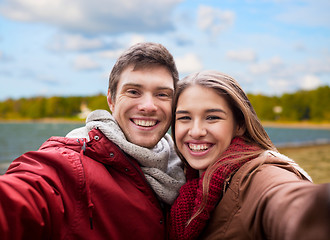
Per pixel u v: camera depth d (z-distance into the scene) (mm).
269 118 44031
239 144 680
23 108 59969
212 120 684
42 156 608
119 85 757
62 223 585
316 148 9617
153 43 759
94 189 625
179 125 714
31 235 533
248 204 533
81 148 670
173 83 775
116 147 685
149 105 731
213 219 622
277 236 416
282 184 470
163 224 710
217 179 624
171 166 795
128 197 663
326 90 43312
